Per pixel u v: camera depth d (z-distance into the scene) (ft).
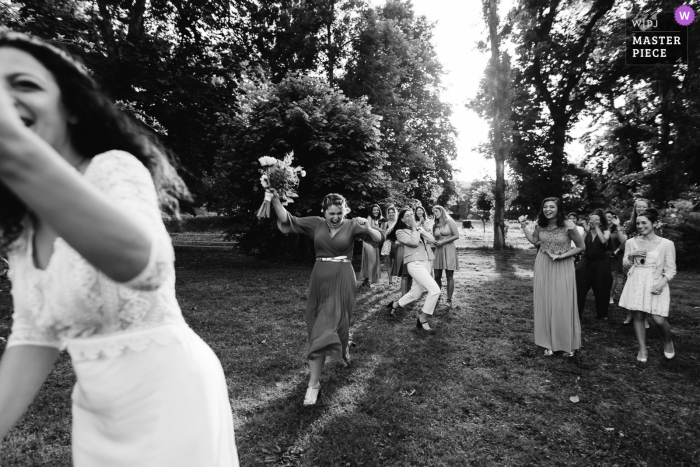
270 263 47.11
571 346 15.92
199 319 20.83
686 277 39.70
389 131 67.31
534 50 63.72
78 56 2.98
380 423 10.99
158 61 42.04
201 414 3.11
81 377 2.97
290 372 14.17
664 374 14.58
